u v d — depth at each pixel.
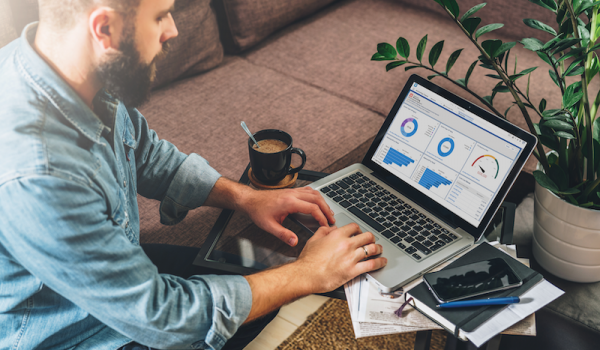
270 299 0.76
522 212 1.16
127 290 0.66
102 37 0.64
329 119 1.53
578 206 0.82
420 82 1.00
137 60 0.69
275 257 0.88
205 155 1.36
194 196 1.01
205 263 0.86
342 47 1.90
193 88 1.67
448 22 2.06
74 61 0.67
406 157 1.00
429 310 0.70
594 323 0.92
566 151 0.91
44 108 0.65
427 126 0.98
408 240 0.86
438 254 0.82
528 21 0.84
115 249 0.65
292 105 1.59
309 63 1.81
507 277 0.74
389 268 0.79
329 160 1.37
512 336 0.98
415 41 1.91
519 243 1.05
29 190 0.58
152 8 0.68
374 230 0.89
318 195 0.94
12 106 0.63
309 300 1.39
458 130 0.93
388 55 0.87
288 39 1.96
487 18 1.99
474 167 0.89
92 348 0.79
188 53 1.67
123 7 0.63
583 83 0.79
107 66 0.67
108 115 0.82
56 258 0.61
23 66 0.65
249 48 1.92
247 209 0.95
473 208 0.88
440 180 0.94
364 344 1.25
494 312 0.69
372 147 1.07
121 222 0.80
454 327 0.67
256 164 1.01
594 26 0.81
